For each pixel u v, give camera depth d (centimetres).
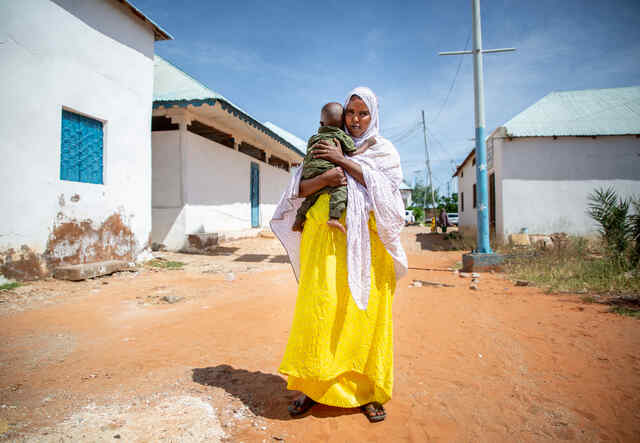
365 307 199
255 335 364
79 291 558
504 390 247
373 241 215
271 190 1820
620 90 1273
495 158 1220
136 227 828
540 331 369
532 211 1123
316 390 209
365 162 209
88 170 712
